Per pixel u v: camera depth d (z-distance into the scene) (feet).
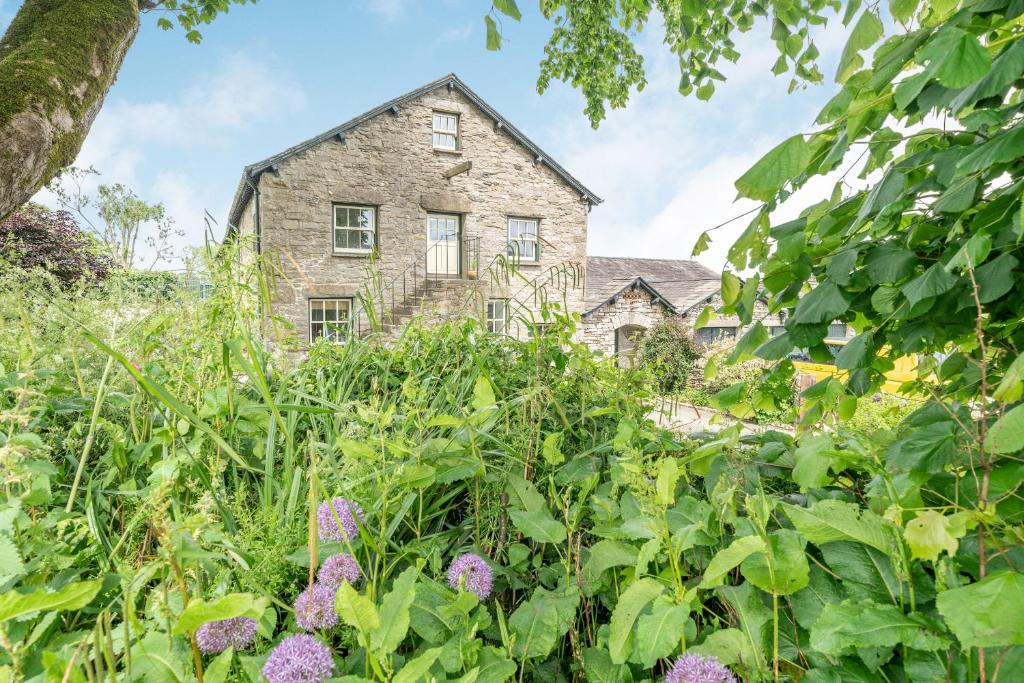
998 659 1.79
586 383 5.51
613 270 53.57
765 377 3.84
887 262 2.93
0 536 1.96
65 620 2.33
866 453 2.78
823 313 2.96
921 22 3.37
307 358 6.16
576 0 15.39
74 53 10.96
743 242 3.42
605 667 2.45
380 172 35.42
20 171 9.27
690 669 2.04
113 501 3.44
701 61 9.42
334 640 2.62
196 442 3.44
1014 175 2.80
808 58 7.68
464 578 2.38
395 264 35.88
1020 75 2.18
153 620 2.03
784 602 2.46
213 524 2.23
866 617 1.92
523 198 40.04
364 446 2.95
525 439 4.19
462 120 37.99
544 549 3.46
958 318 3.17
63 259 23.82
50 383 4.25
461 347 6.35
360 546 2.64
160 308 4.30
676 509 2.97
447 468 3.44
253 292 4.55
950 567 1.95
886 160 3.59
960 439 2.39
